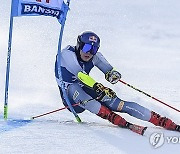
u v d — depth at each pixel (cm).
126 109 1884
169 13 6631
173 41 5078
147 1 7175
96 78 2966
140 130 1689
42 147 1446
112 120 1816
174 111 2209
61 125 1770
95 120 1958
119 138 1611
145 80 3112
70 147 1459
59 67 1927
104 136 1627
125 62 3775
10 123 1770
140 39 5047
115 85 2842
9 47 1859
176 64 3859
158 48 4641
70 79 1917
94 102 1856
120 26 5631
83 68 1969
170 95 2628
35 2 1822
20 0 1814
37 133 1614
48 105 2206
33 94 2411
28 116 1947
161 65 3781
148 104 2342
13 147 1436
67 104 1959
